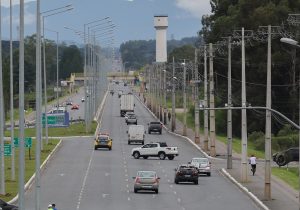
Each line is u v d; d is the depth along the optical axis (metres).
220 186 118.12
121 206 92.44
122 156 162.25
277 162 153.38
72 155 162.25
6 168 133.75
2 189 100.12
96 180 121.75
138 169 138.75
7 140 174.75
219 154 170.00
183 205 94.94
